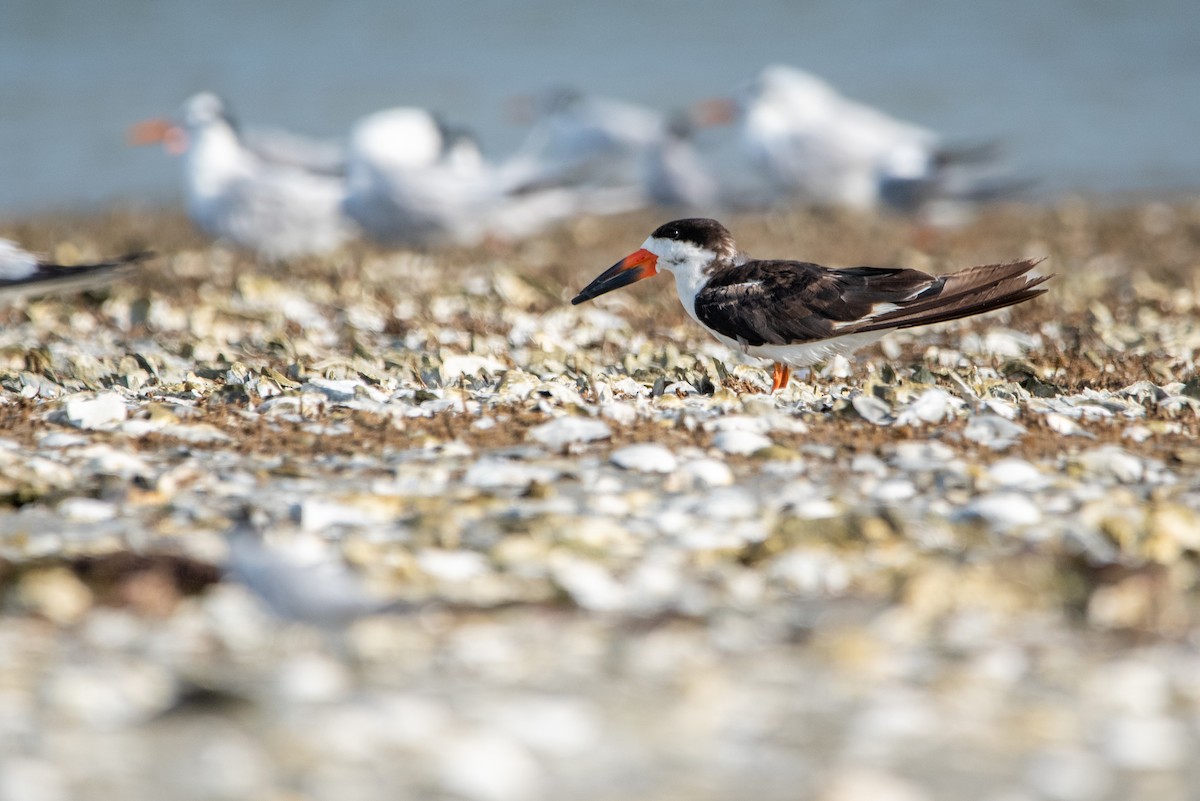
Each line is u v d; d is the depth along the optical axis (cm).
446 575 876
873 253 2602
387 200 2584
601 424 1166
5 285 1536
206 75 4888
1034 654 786
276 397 1277
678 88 4878
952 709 714
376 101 4634
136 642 785
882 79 4981
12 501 998
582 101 3797
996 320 1773
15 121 4228
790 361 1361
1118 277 2242
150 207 3281
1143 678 752
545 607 835
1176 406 1280
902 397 1284
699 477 1056
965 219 3061
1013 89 4800
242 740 671
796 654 779
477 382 1379
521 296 1972
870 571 892
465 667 758
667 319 1814
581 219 3241
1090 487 1044
